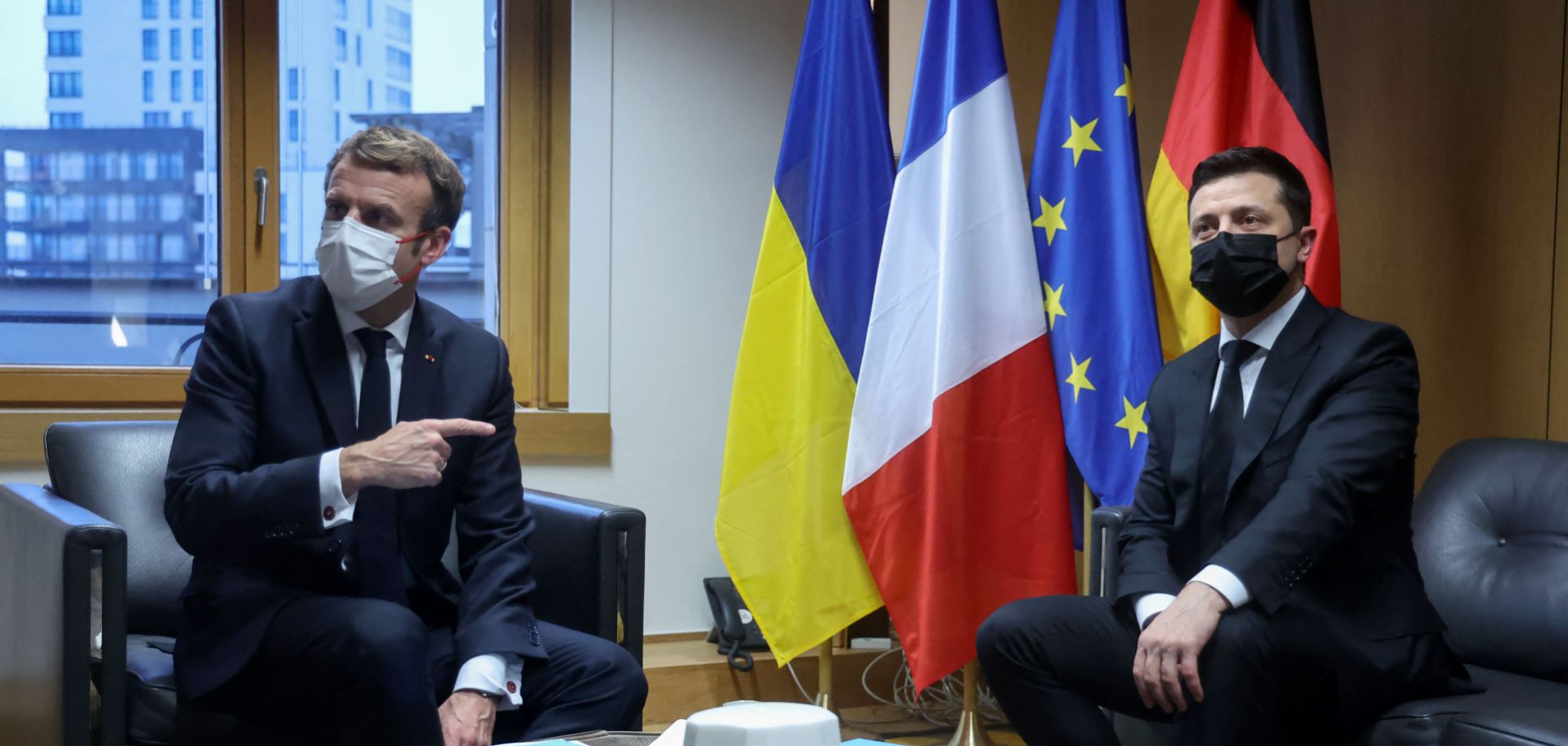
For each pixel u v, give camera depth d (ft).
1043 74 11.10
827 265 8.95
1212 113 8.48
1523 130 8.73
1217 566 5.75
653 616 11.21
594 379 11.02
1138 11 11.21
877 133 9.09
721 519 9.05
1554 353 8.48
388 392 6.13
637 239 11.16
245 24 10.32
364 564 5.90
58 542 5.52
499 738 5.90
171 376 10.12
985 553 8.49
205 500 5.50
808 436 8.87
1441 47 9.39
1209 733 5.52
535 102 11.08
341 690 5.29
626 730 5.71
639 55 11.15
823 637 8.80
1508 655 6.70
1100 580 7.04
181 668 5.62
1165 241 8.57
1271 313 6.55
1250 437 6.28
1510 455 7.32
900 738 9.98
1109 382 8.51
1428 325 9.52
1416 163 9.62
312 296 6.21
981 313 8.57
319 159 10.67
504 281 11.10
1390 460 5.97
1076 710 6.26
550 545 6.85
